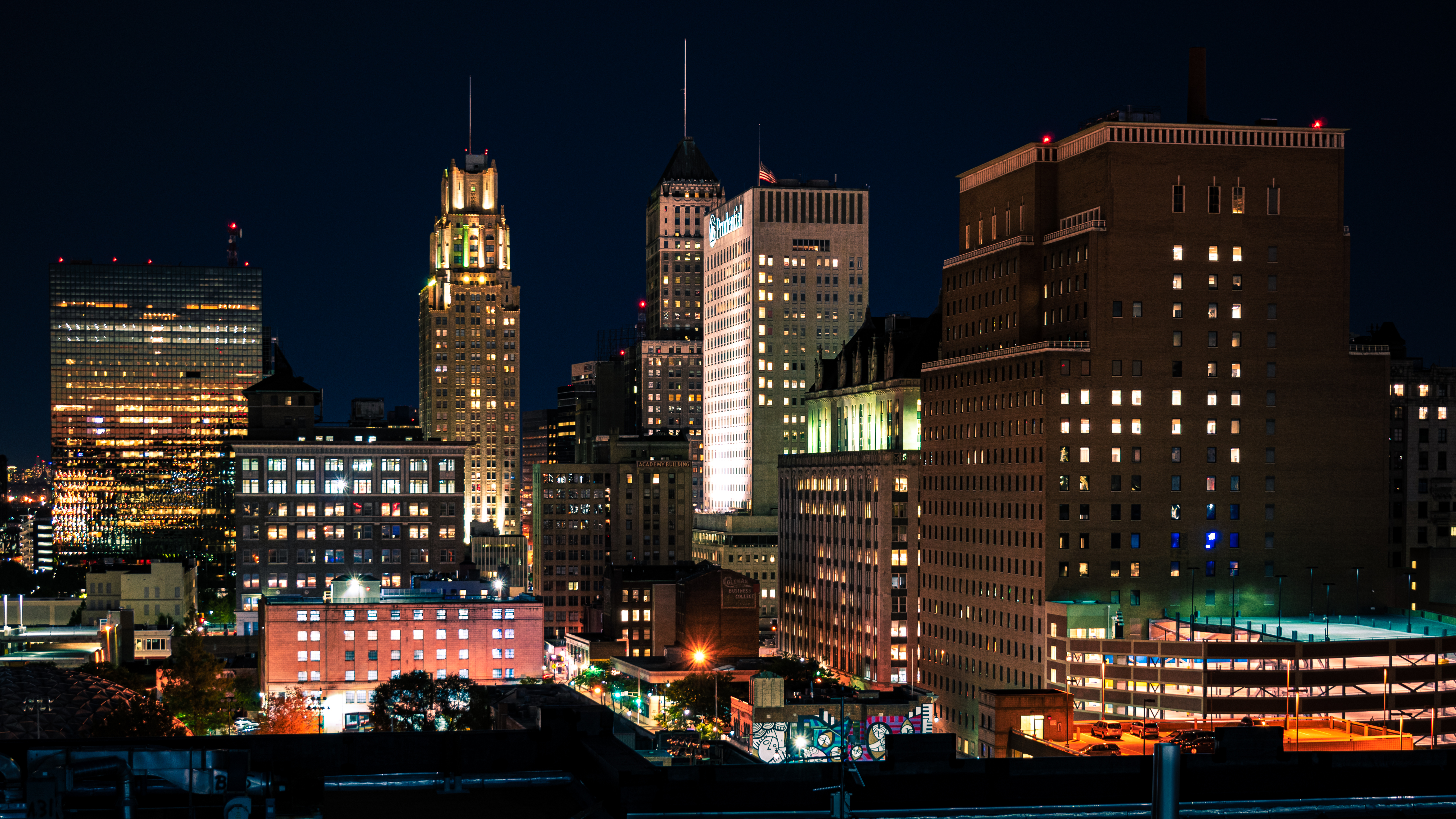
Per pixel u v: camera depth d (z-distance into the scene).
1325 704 190.00
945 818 51.66
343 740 53.81
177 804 47.53
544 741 55.75
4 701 183.50
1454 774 57.53
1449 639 193.38
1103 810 52.56
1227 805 54.00
